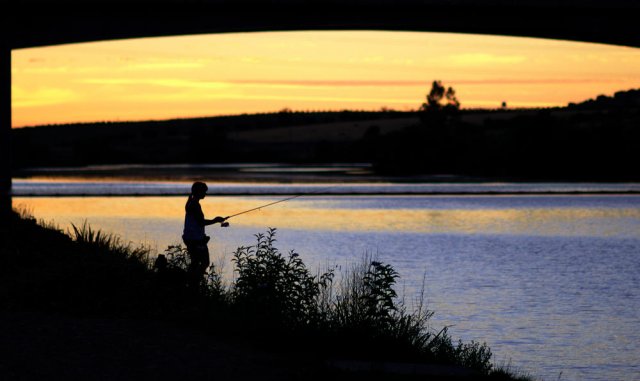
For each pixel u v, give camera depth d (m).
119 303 20.09
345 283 29.28
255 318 18.08
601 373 20.30
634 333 24.78
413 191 126.75
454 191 127.50
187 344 16.70
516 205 96.94
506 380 16.58
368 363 16.03
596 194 121.94
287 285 19.16
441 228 65.88
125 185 146.75
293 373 14.81
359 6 95.88
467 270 39.19
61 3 91.06
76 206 85.88
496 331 24.77
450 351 18.28
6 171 94.62
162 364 15.02
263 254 19.92
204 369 14.84
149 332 17.59
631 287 33.88
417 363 16.67
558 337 24.06
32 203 90.19
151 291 20.97
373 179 180.12
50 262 26.70
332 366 15.45
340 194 117.62
